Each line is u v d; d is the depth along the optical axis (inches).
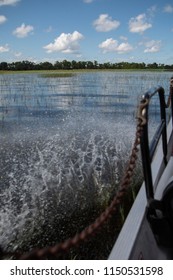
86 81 1455.5
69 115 504.1
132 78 1344.7
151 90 84.2
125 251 73.8
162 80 1068.5
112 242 155.1
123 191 65.8
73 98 760.3
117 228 163.9
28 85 1181.7
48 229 172.2
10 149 300.8
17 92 903.1
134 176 211.3
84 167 245.6
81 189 211.3
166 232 87.4
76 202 197.0
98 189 211.0
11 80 1488.7
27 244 159.9
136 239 77.9
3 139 334.3
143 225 84.5
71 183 218.1
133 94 797.2
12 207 191.3
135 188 202.7
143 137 78.5
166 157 121.0
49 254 48.3
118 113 513.3
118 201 64.3
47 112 545.6
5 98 734.5
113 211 62.4
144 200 93.9
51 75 2303.2
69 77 1916.8
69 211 188.7
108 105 611.5
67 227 175.8
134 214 87.4
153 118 432.5
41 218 181.5
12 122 448.1
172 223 88.3
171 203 86.8
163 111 112.5
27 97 765.3
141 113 73.2
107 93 853.2
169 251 86.6
